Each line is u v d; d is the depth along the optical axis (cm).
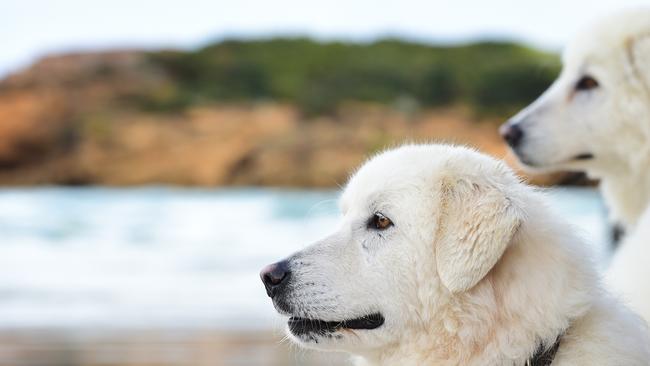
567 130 634
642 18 604
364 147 4222
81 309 1155
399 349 414
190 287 1379
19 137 4334
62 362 806
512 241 384
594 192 1742
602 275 408
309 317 416
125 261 1730
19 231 2247
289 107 4722
